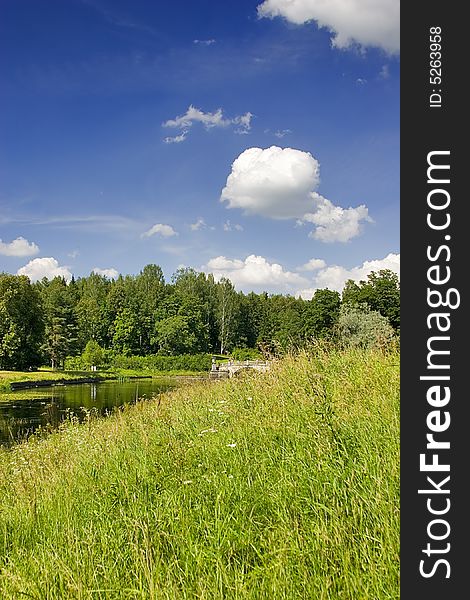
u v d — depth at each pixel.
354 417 5.88
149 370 84.56
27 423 24.06
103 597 3.92
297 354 10.91
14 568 4.58
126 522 4.91
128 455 7.64
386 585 3.32
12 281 69.75
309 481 4.73
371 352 9.22
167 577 3.80
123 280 147.75
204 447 6.61
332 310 56.56
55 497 6.77
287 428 6.24
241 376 12.09
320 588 3.32
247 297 134.50
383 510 3.90
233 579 3.61
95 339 113.56
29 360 70.69
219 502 4.78
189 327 115.06
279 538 3.97
